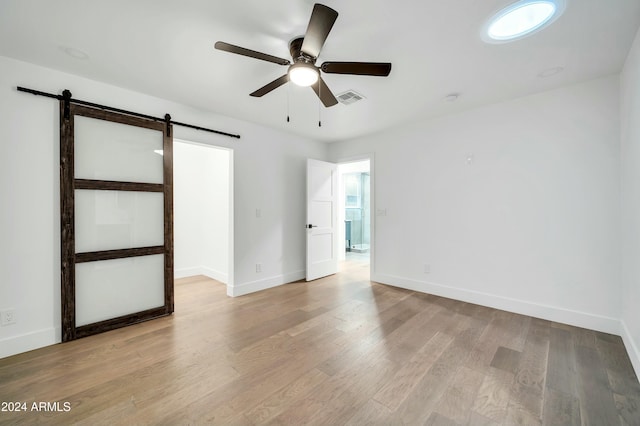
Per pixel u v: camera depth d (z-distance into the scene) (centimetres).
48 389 175
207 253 475
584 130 260
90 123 253
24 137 222
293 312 305
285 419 150
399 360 208
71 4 158
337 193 493
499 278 312
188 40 194
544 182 282
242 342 237
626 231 225
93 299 256
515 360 208
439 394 171
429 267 370
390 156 409
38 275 229
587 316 260
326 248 471
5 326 215
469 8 161
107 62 223
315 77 191
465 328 263
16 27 179
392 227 408
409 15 166
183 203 469
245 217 374
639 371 182
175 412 156
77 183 244
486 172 319
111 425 146
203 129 325
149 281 290
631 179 209
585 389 175
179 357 213
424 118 360
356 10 161
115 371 194
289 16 169
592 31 182
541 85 265
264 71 237
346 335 249
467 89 272
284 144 424
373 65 179
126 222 276
